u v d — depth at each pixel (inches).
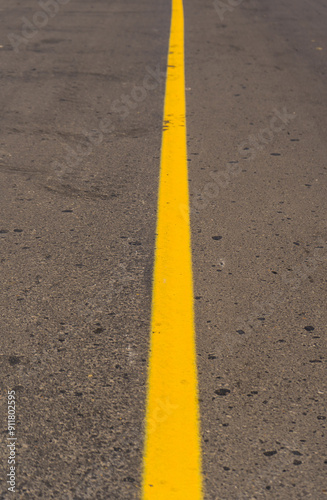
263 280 107.2
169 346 89.4
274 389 81.4
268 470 69.3
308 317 96.9
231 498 66.1
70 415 76.5
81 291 102.7
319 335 92.5
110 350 88.4
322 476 68.7
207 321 95.5
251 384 82.3
